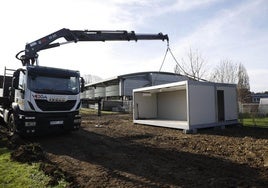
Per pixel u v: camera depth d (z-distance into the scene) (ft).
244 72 139.85
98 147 30.83
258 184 17.80
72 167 22.48
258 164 22.79
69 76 36.88
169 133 42.32
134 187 17.49
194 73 89.04
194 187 17.34
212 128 46.52
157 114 65.92
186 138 36.99
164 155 26.48
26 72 33.42
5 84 41.09
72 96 36.52
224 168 21.70
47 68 35.32
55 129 35.42
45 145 32.45
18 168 21.30
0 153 26.68
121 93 136.87
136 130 46.52
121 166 22.61
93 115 90.63
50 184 17.67
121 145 31.91
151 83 141.38
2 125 45.78
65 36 44.73
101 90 165.78
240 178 19.12
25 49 43.19
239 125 50.62
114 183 18.31
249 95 135.03
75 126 36.99
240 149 29.04
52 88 34.88
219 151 28.17
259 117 75.20
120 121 65.51
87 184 18.15
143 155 26.55
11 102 37.81
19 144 30.94
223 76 108.17
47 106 34.01
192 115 42.91
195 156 25.94
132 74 139.95
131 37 47.65
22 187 17.24
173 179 19.02
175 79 146.30
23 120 32.99
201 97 44.60
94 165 23.03
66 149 29.99
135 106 61.62
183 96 58.59
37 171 20.44
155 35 49.52
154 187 17.46
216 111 46.57
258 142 33.22
